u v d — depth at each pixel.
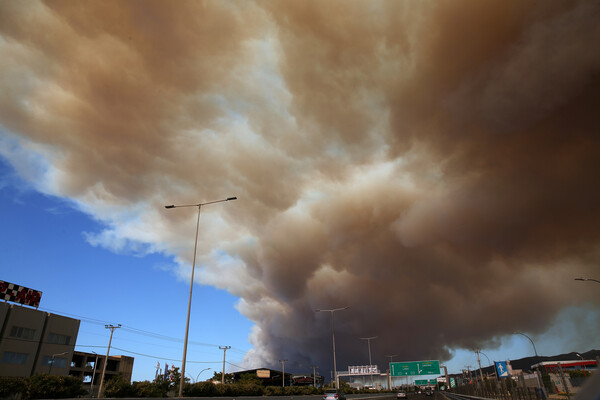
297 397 50.91
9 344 71.62
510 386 37.47
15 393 35.19
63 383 37.78
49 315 80.62
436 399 76.50
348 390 103.00
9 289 74.38
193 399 31.86
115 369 112.25
